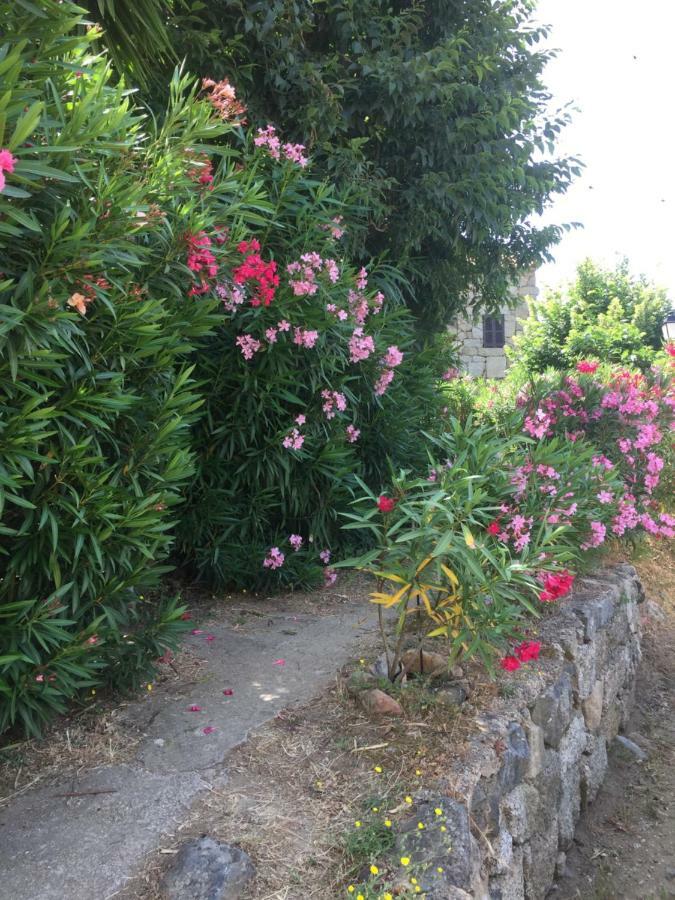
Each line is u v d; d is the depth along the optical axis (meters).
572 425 5.67
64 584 2.56
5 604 2.39
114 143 2.32
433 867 1.99
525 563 2.91
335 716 2.79
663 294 14.27
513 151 6.05
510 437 3.78
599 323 13.28
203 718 2.79
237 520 4.18
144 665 2.93
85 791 2.31
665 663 5.64
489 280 7.29
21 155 1.95
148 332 2.54
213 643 3.57
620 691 4.67
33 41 2.15
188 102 3.04
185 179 2.93
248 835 2.10
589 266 14.55
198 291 3.11
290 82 4.90
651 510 5.73
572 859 3.47
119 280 2.49
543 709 3.16
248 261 3.44
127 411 2.71
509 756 2.68
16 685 2.32
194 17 4.35
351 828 2.14
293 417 4.30
